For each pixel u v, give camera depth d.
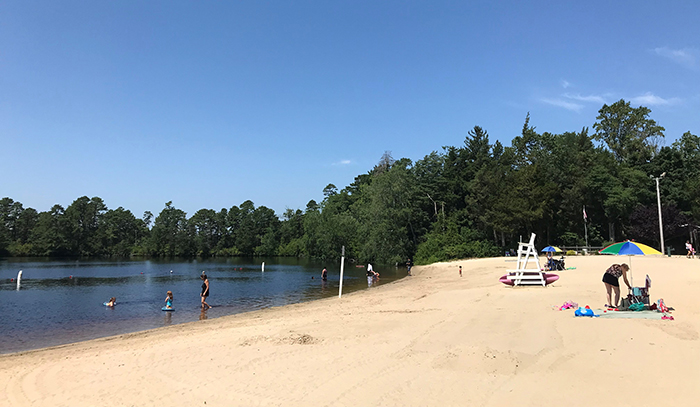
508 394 6.67
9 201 136.12
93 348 13.39
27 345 15.40
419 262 68.94
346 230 86.31
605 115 92.19
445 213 80.50
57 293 33.09
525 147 87.88
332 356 9.48
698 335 9.89
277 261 99.44
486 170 74.12
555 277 24.14
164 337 14.76
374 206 69.12
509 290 22.28
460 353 9.05
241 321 18.30
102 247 134.62
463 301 18.83
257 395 7.19
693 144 83.38
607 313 13.03
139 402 7.23
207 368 9.06
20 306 25.83
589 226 65.25
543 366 8.05
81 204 139.38
